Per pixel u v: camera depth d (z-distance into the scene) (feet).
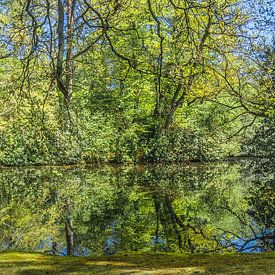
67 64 28.84
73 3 23.39
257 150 69.87
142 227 30.37
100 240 26.58
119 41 55.26
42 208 38.86
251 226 30.27
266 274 13.33
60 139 53.16
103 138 79.46
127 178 60.90
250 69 37.09
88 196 45.06
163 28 60.90
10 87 32.48
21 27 25.30
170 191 47.73
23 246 25.48
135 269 14.21
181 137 82.99
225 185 52.21
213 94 40.96
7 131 68.13
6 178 61.05
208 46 28.78
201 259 15.89
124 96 79.82
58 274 13.74
